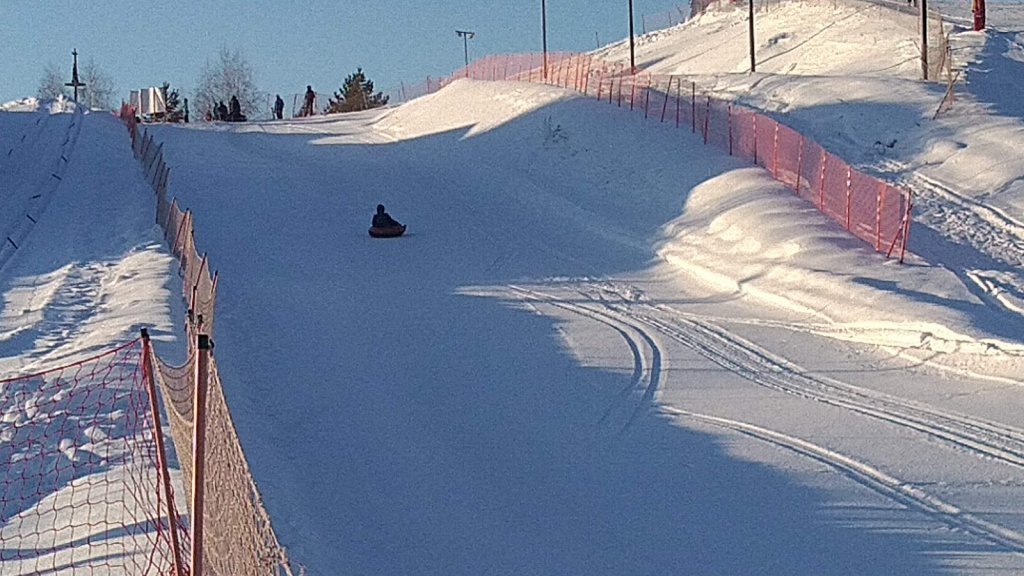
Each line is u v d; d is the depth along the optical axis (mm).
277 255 25328
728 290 21422
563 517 11203
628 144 32125
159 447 8742
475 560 10156
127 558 9391
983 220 23891
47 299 20812
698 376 16344
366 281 22859
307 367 16672
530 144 34844
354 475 12312
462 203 30906
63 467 12297
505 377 16297
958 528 10695
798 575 9789
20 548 9984
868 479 12078
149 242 25500
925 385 15672
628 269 23641
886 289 19203
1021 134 27891
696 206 26359
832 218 23656
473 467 12648
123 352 16094
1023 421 13922
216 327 18703
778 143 28688
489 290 21984
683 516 11195
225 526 7945
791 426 14000
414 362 17078
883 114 31141
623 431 13961
